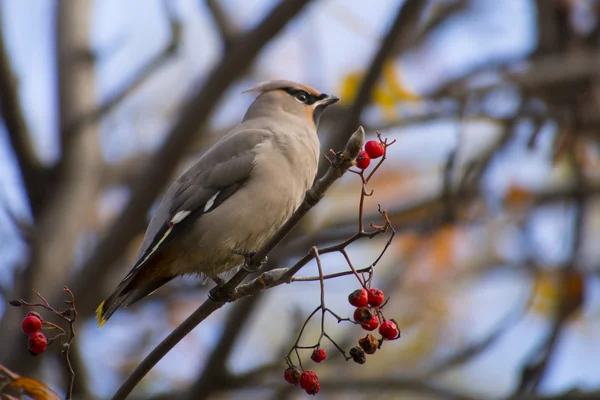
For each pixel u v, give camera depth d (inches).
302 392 496.1
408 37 554.6
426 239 556.7
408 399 523.8
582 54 580.1
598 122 564.7
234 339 459.5
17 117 520.1
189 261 341.4
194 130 478.3
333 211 604.1
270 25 474.6
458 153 518.0
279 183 347.9
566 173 599.5
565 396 451.8
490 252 583.8
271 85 397.7
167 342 265.7
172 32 535.8
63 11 561.0
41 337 236.8
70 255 506.3
